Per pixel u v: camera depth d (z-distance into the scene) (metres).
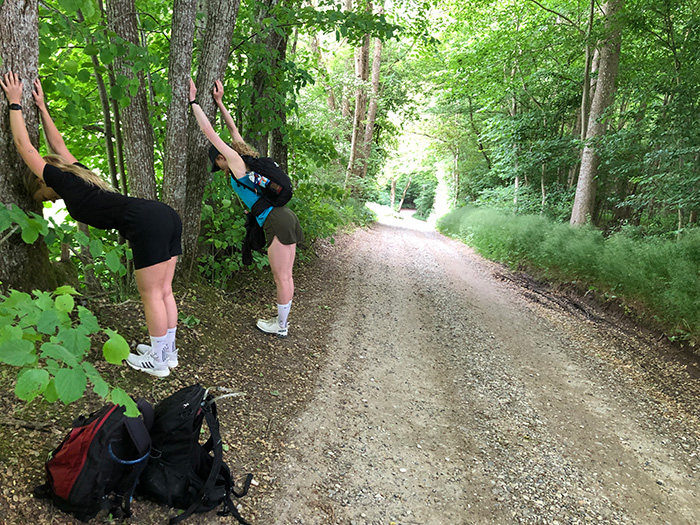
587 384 5.14
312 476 2.88
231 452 2.85
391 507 2.79
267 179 4.16
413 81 24.95
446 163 28.42
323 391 4.01
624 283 8.05
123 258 4.13
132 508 2.19
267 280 6.42
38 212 2.97
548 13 14.22
